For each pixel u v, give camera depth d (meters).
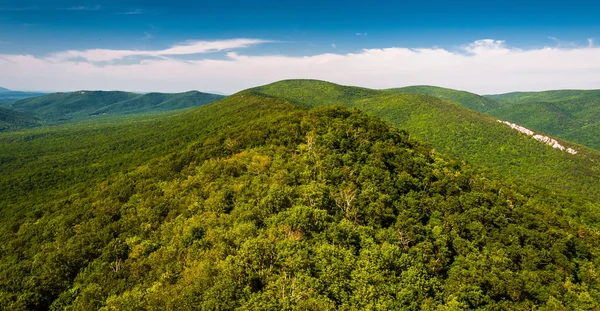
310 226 60.41
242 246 53.97
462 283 57.91
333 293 48.75
